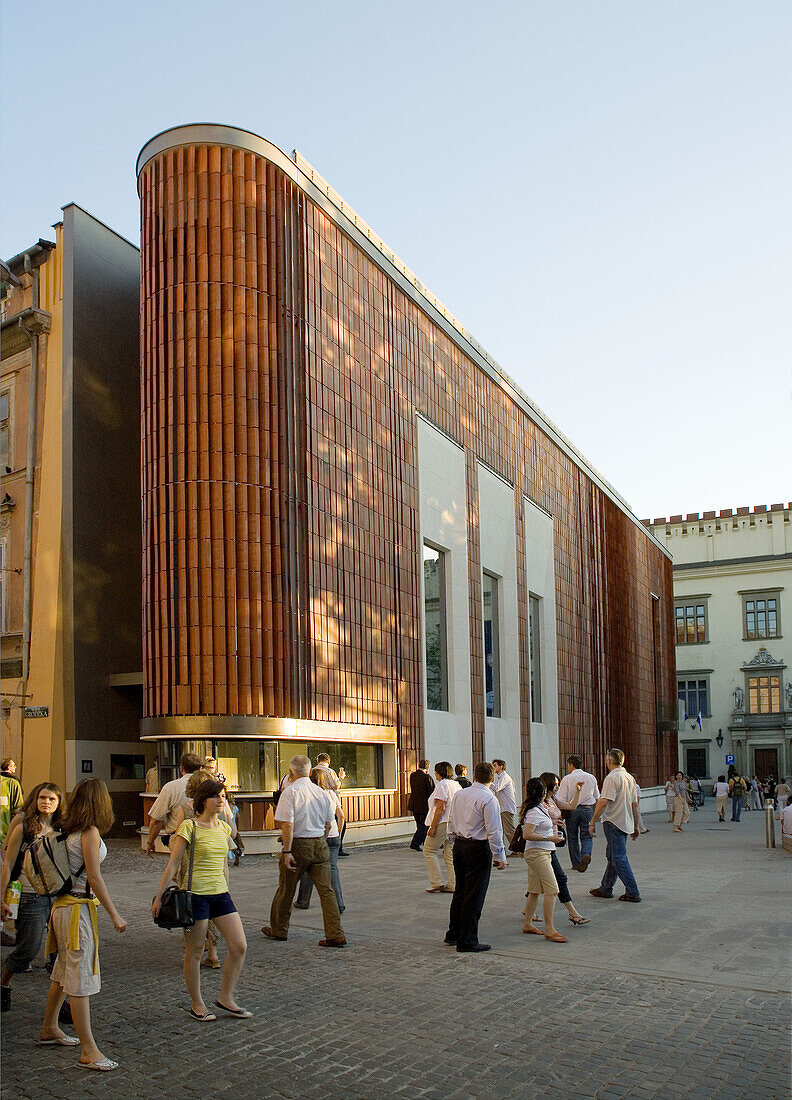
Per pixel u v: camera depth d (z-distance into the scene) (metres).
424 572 28.34
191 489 20.11
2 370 26.55
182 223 21.08
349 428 24.09
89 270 25.67
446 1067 6.29
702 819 38.06
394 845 22.52
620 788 12.98
